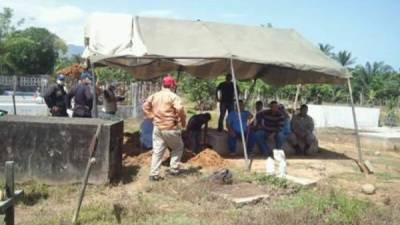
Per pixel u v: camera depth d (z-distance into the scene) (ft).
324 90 128.88
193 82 112.37
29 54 224.74
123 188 29.60
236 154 43.01
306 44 45.50
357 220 24.57
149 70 55.21
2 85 154.40
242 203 26.81
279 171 34.17
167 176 32.40
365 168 40.11
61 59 234.79
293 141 46.68
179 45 39.65
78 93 38.04
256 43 42.73
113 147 30.32
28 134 29.32
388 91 177.27
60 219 22.65
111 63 48.32
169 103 31.32
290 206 26.53
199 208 26.18
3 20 217.15
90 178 29.45
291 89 123.24
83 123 29.45
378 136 58.95
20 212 24.35
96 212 23.91
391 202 29.60
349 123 82.74
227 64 50.98
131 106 80.38
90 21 39.99
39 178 29.40
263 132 43.34
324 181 34.45
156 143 31.48
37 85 155.12
